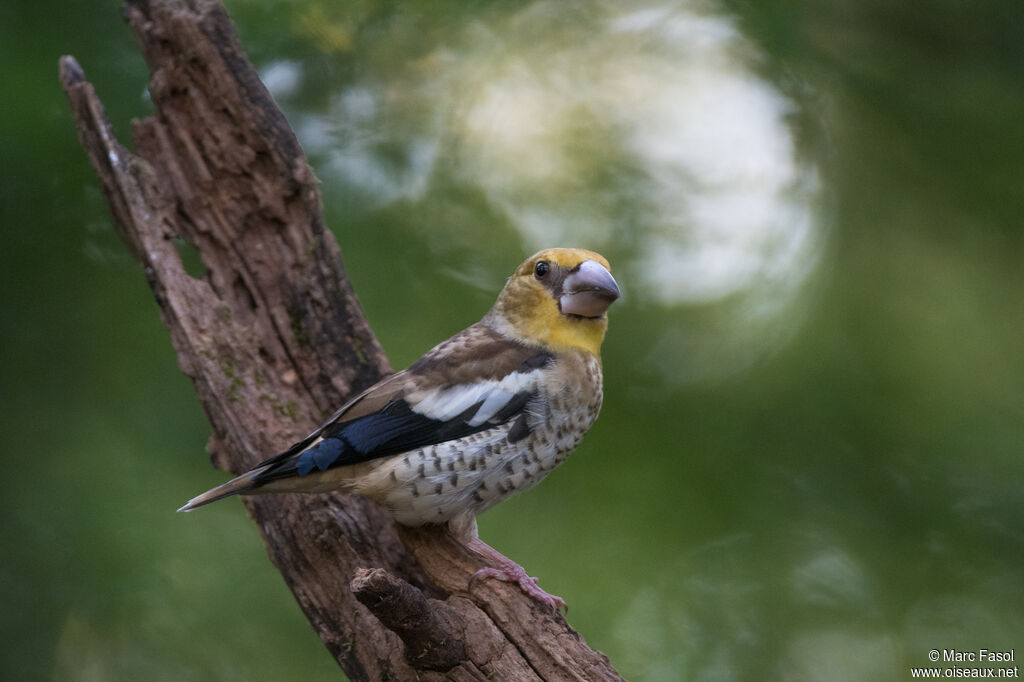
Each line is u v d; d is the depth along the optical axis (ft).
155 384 41.34
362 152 45.50
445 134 46.44
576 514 40.52
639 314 43.98
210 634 39.96
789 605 40.60
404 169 45.60
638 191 45.62
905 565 40.83
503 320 30.35
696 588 40.24
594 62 47.16
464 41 47.16
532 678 24.66
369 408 27.43
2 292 40.60
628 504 40.40
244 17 44.52
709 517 40.19
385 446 26.99
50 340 41.04
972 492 40.96
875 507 40.78
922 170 44.55
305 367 30.94
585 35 47.32
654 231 45.21
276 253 31.60
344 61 46.24
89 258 42.06
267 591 40.70
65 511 39.65
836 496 40.78
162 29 31.42
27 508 39.58
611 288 29.14
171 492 40.32
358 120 46.03
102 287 41.98
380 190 44.96
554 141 46.50
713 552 40.52
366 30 46.14
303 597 28.19
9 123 38.70
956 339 42.91
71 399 41.19
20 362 40.70
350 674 26.86
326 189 43.98
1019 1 44.55
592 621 38.45
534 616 25.68
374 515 28.91
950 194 44.21
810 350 42.98
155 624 40.19
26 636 38.83
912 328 43.24
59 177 40.60
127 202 31.14
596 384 29.37
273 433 29.73
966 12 44.65
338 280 31.76
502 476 27.86
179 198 31.81
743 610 40.22
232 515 42.19
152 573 39.68
